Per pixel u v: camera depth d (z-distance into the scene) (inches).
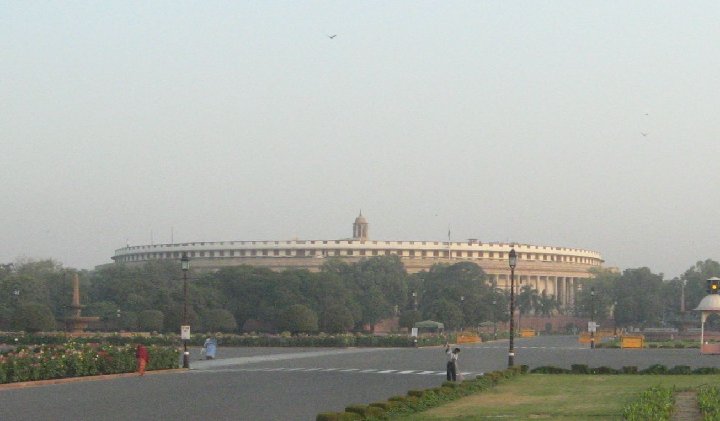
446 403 1539.1
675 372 2327.8
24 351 2272.4
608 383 1996.8
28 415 1427.2
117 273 7598.4
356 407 1241.4
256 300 7007.9
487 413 1363.2
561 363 3080.7
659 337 6496.1
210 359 3442.4
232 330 6747.1
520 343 6018.7
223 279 7066.9
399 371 2600.9
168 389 1951.3
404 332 7696.9
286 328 5797.2
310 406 1534.2
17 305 6102.4
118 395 1809.8
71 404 1616.6
